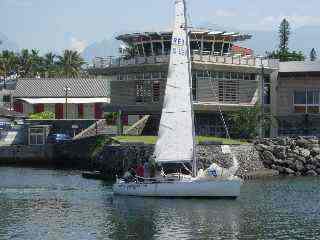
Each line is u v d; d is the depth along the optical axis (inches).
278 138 3735.2
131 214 2235.5
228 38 4323.3
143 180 2623.0
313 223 2075.5
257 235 1910.7
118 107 4485.7
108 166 3595.0
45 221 2123.5
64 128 4498.0
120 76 4478.3
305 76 4441.4
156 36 4232.3
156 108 4210.1
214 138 3663.9
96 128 4323.3
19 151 4340.6
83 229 2001.7
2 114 4901.6
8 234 1932.8
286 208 2342.5
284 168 3516.2
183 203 2450.8
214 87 4239.7
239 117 4052.7
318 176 3440.0
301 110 4463.6
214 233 1936.5
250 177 3319.4
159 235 1914.4
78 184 3073.3
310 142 3693.4
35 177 3408.0
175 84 2650.1
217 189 2534.5
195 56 4065.0
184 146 2640.3
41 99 5959.6
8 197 2637.8
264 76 4537.4
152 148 3348.9
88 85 6107.3
